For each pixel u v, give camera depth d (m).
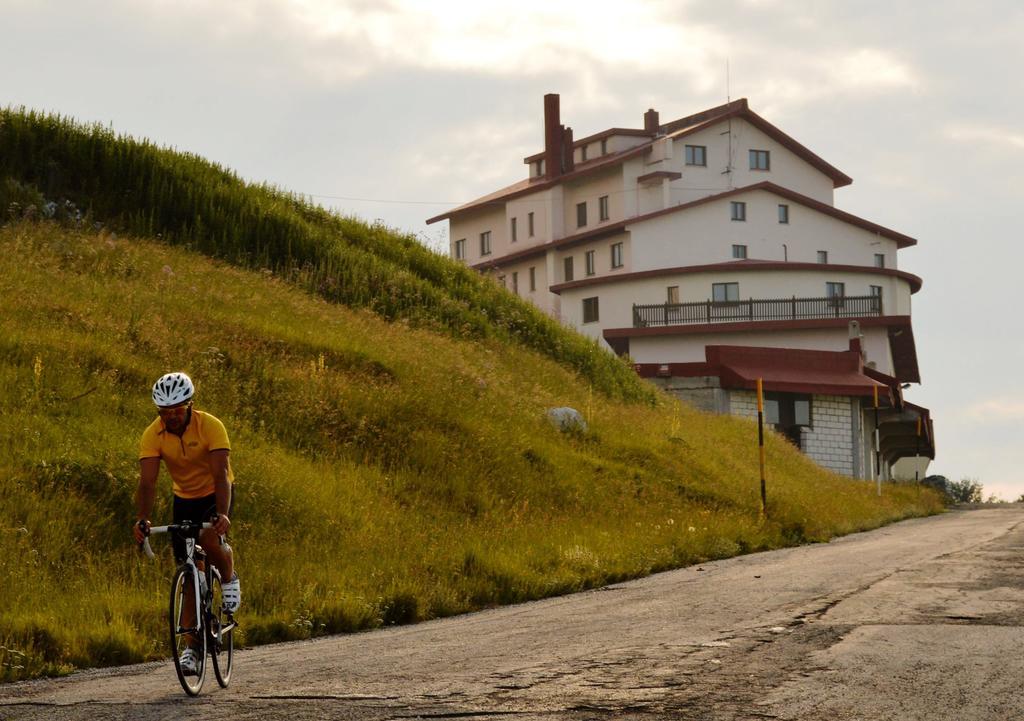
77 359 20.47
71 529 14.06
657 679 7.38
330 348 26.17
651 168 76.56
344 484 18.89
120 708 7.26
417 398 24.25
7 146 34.34
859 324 63.50
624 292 69.69
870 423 53.31
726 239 72.62
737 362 44.78
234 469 17.06
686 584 14.62
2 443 16.02
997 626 9.14
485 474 22.36
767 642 8.72
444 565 15.62
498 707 6.66
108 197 34.56
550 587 15.64
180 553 7.84
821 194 81.81
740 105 78.06
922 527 26.23
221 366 22.84
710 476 28.77
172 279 28.73
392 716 6.53
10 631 10.37
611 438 29.03
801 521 25.44
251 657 10.07
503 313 38.47
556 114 82.50
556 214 80.81
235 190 37.66
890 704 6.41
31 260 26.80
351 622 12.48
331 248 36.25
